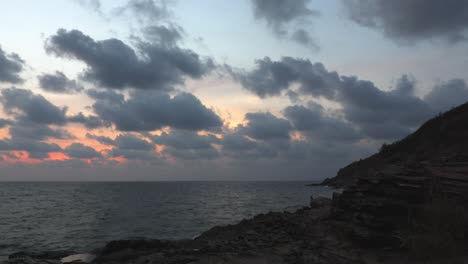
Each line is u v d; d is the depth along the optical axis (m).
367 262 8.62
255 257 10.00
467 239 8.73
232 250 11.12
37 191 112.44
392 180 11.21
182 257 10.67
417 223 9.47
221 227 17.33
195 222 29.11
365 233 9.98
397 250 9.23
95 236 22.88
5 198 72.88
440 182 10.37
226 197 71.00
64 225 28.86
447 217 8.95
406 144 32.06
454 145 23.45
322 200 21.72
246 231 15.05
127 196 78.62
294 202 52.09
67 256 15.40
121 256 13.55
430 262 7.99
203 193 93.25
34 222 31.34
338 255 9.42
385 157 33.03
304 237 12.05
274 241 11.87
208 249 11.41
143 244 15.08
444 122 28.47
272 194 82.19
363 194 12.17
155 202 56.50
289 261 9.31
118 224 28.58
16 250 18.69
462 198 9.66
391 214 10.30
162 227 26.34
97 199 67.06
